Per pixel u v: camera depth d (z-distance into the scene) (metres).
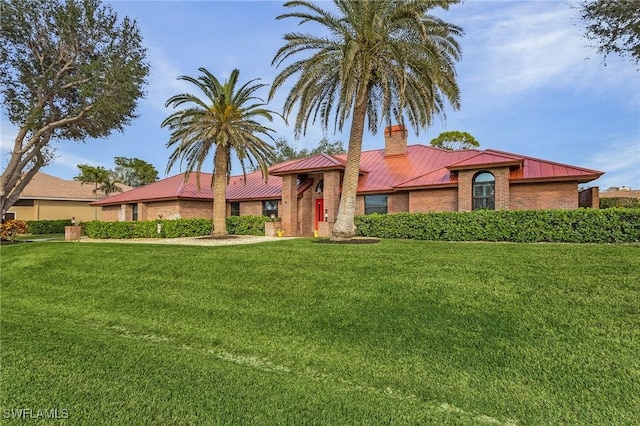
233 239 19.17
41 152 22.62
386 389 4.79
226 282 9.62
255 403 4.31
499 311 6.70
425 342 5.93
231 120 19.53
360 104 13.55
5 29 18.12
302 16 13.20
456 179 17.70
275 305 7.96
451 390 4.67
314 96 14.10
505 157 16.56
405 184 18.97
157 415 4.04
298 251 11.91
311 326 6.87
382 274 9.03
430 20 12.88
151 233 22.88
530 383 4.73
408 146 25.22
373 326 6.61
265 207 25.28
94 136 23.05
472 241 13.92
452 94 13.32
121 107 20.58
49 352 5.99
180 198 25.48
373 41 12.96
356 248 11.97
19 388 4.68
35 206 40.44
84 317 8.43
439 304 7.18
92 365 5.43
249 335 6.79
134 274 11.04
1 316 8.54
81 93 19.45
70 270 12.15
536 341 5.69
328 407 4.24
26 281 11.54
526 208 16.55
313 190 23.19
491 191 16.77
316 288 8.57
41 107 19.94
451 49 13.45
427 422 3.97
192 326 7.41
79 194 44.97
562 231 12.56
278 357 5.89
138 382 4.85
